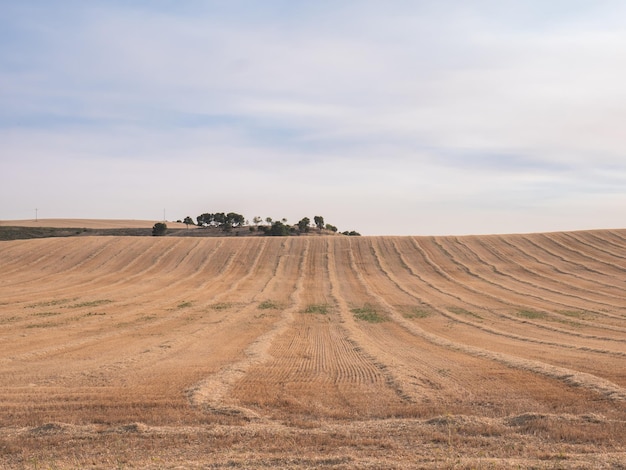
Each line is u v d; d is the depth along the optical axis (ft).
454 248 245.04
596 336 107.76
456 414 49.21
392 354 85.46
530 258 227.20
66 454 39.14
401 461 36.35
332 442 40.81
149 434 42.80
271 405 52.95
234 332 112.16
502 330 116.57
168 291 178.91
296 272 212.23
